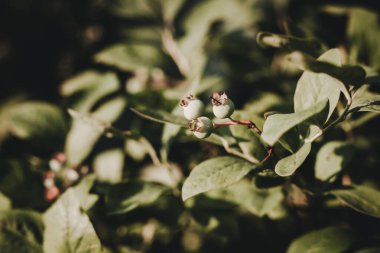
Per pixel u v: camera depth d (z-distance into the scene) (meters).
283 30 0.48
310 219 0.34
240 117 0.30
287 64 0.43
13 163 0.36
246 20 0.48
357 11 0.39
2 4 0.59
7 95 0.58
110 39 0.57
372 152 0.38
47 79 0.60
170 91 0.39
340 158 0.31
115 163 0.38
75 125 0.38
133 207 0.31
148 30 0.50
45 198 0.36
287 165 0.26
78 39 0.59
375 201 0.29
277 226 0.36
